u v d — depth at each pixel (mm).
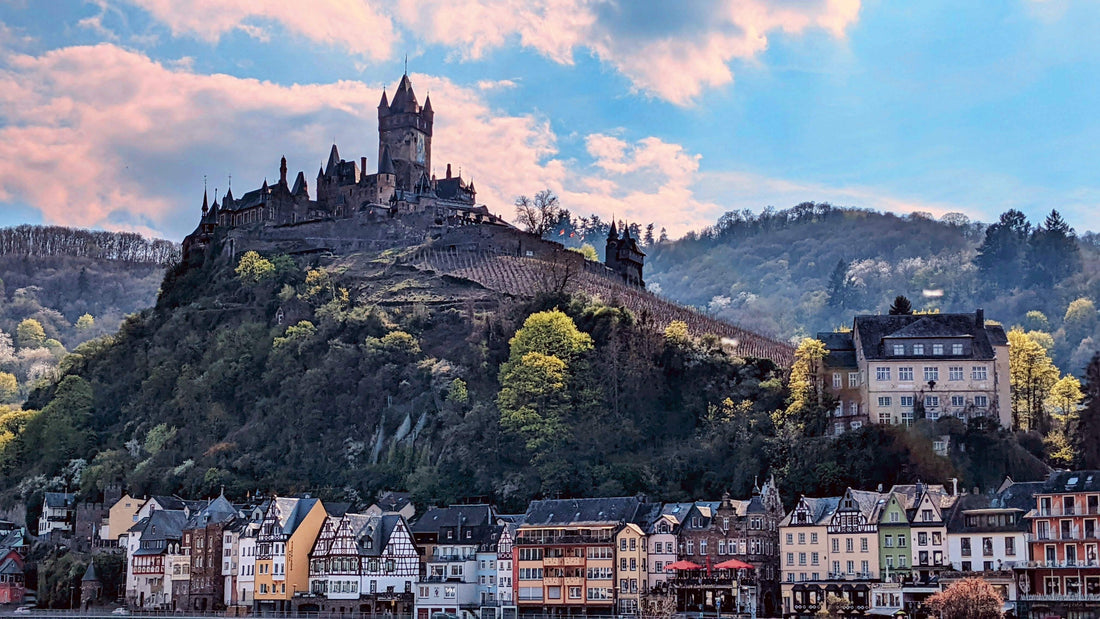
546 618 167000
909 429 191375
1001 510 156500
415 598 186375
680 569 168875
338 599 185500
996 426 193625
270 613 182875
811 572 167250
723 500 173875
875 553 162625
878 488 178625
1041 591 151500
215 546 198500
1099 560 148750
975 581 136875
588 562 179500
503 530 187000
